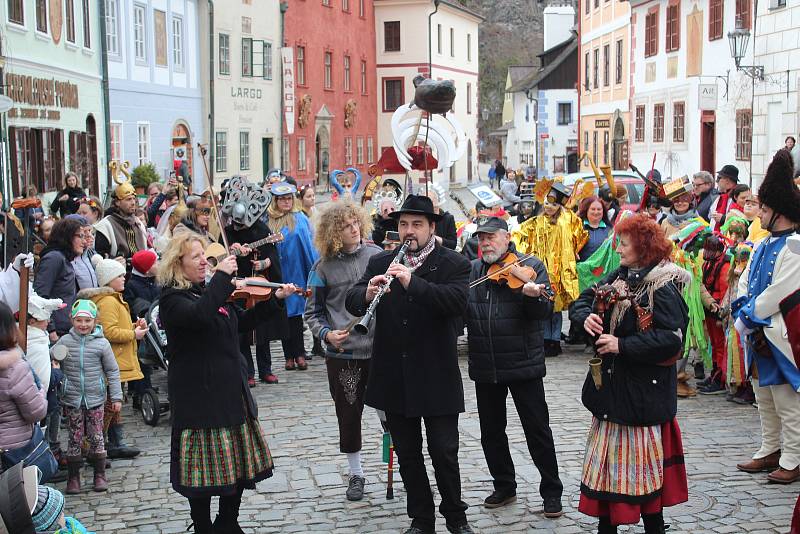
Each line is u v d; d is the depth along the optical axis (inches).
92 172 1078.4
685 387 435.2
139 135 1243.2
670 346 241.1
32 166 866.8
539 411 288.0
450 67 2807.6
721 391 442.6
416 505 269.3
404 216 269.0
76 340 326.6
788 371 308.3
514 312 286.0
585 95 1923.0
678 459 250.7
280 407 428.5
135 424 411.5
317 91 2078.0
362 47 2423.7
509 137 3080.7
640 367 245.1
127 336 367.9
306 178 2010.3
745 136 1065.5
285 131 1844.2
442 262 267.7
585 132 1925.4
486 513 291.6
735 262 413.4
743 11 1064.2
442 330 265.4
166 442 383.9
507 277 286.2
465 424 391.5
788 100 954.1
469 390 453.1
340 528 284.4
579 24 1962.4
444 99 398.6
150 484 333.7
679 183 454.0
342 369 305.9
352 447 307.7
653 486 245.3
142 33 1249.4
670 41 1343.5
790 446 314.0
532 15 4114.2
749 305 316.8
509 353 285.7
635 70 1520.7
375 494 312.5
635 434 245.9
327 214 318.3
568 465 334.3
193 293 253.6
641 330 243.1
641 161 1494.8
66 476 346.9
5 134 765.3
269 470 260.8
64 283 381.4
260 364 478.3
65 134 964.6
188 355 251.0
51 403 315.3
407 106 440.5
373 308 256.2
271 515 296.4
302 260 502.0
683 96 1293.1
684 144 1295.5
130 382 444.1
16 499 177.3
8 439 262.8
